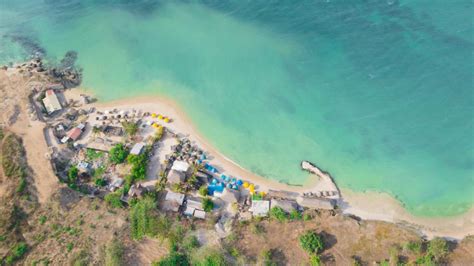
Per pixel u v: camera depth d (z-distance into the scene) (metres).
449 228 79.06
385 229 77.75
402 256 72.94
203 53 119.25
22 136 94.44
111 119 100.88
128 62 117.94
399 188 86.00
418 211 82.12
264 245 75.62
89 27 131.38
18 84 108.88
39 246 74.75
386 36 117.19
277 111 102.31
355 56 113.25
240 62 115.56
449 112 97.69
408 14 123.56
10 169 86.94
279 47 118.56
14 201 81.50
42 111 102.19
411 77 105.75
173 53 120.12
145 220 77.38
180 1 140.25
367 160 91.25
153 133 97.50
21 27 133.88
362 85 105.94
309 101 103.94
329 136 96.25
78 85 111.38
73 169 87.38
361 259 73.06
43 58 120.31
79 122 100.38
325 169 90.06
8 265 72.38
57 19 136.12
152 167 90.56
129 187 85.81
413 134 94.88
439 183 86.56
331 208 81.69
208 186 86.19
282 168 90.62
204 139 96.81
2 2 147.00
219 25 128.12
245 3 135.88
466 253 73.44
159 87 110.19
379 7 127.25
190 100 106.25
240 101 105.38
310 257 73.50
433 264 70.50
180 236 76.00
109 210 81.06
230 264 71.38
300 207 82.62
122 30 129.38
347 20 124.38
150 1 141.38
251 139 96.62
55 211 80.06
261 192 85.75
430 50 111.44
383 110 100.00
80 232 76.75
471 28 116.12
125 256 73.25
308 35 121.12
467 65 106.56
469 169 88.31
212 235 77.38
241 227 79.19
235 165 91.38
